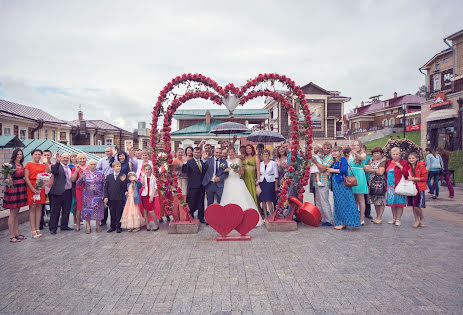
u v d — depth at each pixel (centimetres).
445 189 1348
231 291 367
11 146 1222
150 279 408
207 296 354
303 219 714
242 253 516
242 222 606
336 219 681
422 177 659
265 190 745
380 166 713
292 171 694
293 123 710
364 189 708
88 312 323
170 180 705
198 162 764
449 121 1841
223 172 751
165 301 344
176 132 2880
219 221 603
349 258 479
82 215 693
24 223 834
